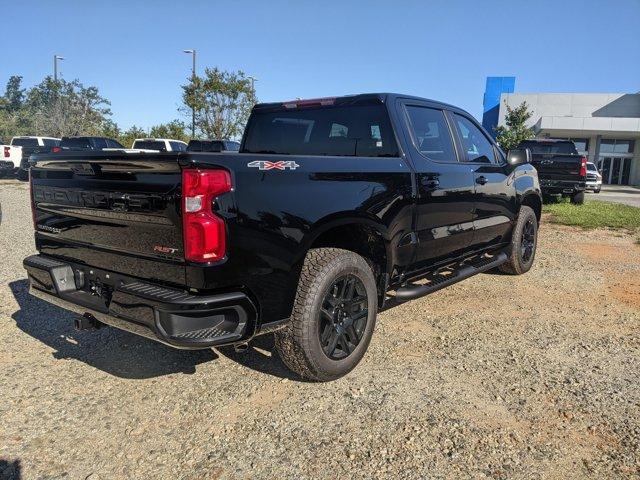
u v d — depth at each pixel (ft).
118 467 8.71
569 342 14.11
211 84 90.27
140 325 9.30
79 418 10.12
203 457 8.98
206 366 12.42
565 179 48.08
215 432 9.71
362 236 12.62
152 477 8.48
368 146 13.98
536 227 21.93
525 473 8.57
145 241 9.57
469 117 17.48
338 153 14.65
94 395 11.01
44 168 11.65
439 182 14.30
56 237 11.70
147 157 9.07
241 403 10.73
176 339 8.84
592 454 9.07
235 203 9.21
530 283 20.17
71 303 10.89
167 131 101.96
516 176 19.40
